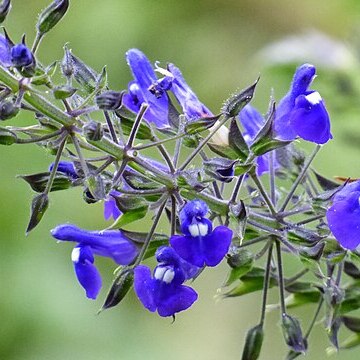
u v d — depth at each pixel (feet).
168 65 1.63
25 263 2.24
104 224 2.28
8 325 2.22
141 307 2.30
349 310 1.62
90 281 1.57
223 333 2.31
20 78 1.51
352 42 1.97
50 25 1.52
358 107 1.94
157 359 2.25
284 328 1.58
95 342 2.23
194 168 1.56
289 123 1.57
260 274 1.63
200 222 1.51
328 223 1.54
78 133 1.52
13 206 2.28
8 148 2.31
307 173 1.63
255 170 1.57
